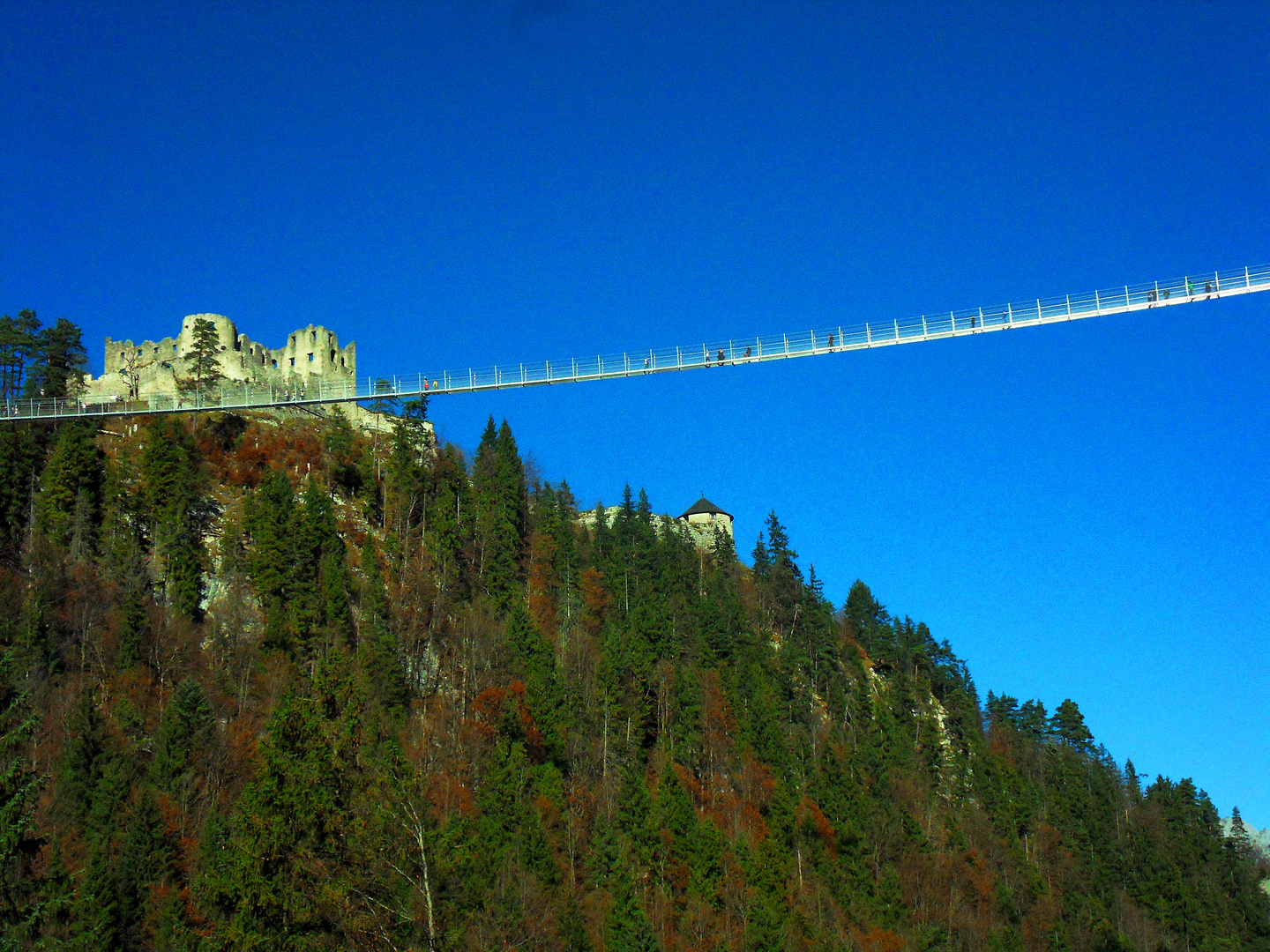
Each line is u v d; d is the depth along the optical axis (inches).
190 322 5708.7
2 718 2047.2
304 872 1595.7
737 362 3228.3
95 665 3636.8
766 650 5241.1
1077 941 4431.6
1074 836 5285.4
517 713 3676.2
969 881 4375.0
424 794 1800.0
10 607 3745.1
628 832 3430.1
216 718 3378.4
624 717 4052.7
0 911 1838.1
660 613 4916.3
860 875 3944.4
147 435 4680.1
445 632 4279.0
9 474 4350.4
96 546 4217.5
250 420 5162.4
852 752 4835.1
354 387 5201.8
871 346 3134.8
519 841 3024.1
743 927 3213.6
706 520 7303.2
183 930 1998.0
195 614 4057.6
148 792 2842.0
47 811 2753.4
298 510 4448.8
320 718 1781.5
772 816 3934.5
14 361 5012.3
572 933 2790.4
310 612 3981.3
